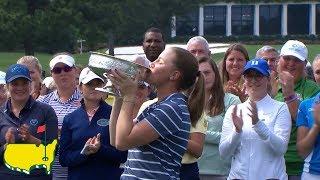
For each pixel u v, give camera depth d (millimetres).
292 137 7043
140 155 4914
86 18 37469
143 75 4926
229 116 6629
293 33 95438
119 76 4781
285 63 7434
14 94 7004
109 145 6809
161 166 4895
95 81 6902
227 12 94500
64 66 8008
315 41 87750
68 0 36500
